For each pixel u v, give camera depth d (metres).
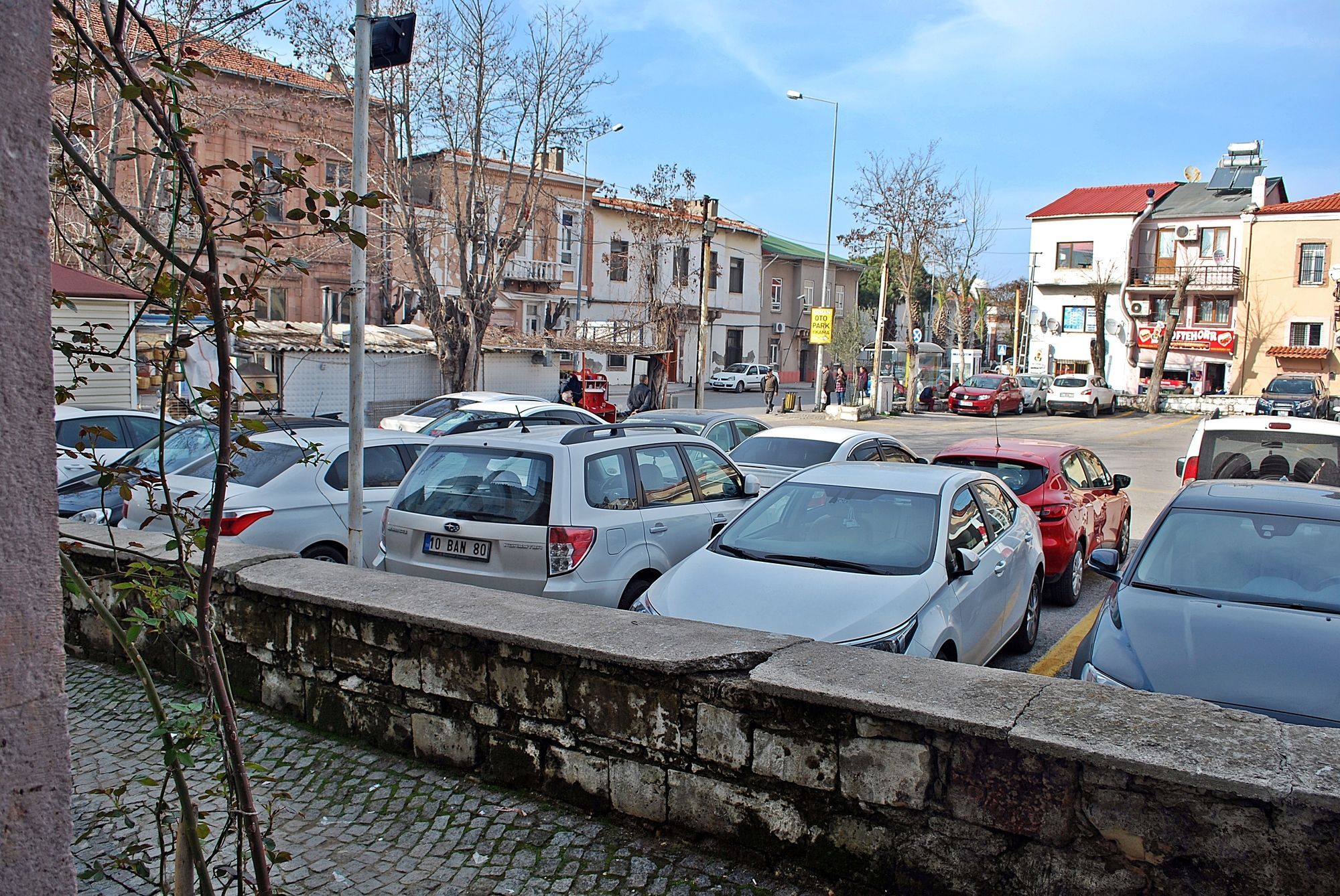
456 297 25.08
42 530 1.65
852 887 3.28
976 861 3.07
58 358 14.41
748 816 3.49
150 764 4.38
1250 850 2.69
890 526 5.97
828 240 35.59
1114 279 49.16
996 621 6.21
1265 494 6.04
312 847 3.66
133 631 2.30
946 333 59.22
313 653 4.72
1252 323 45.78
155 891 3.35
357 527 6.70
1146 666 4.38
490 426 14.68
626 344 31.30
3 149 1.58
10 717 1.61
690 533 6.98
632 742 3.75
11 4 1.59
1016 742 2.95
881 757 3.22
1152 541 5.76
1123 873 2.86
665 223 36.91
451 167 28.98
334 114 23.98
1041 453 9.25
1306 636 4.55
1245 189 47.78
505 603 4.41
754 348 54.84
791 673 3.43
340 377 21.98
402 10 22.00
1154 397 44.38
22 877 1.63
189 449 8.27
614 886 3.38
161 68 2.28
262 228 2.49
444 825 3.80
